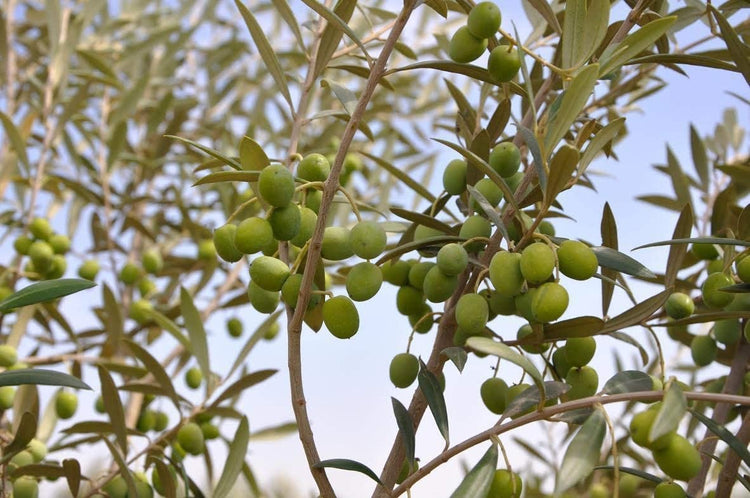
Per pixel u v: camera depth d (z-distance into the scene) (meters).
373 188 1.48
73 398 1.09
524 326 0.79
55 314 1.11
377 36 0.95
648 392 0.66
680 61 0.74
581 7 0.73
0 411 1.00
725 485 0.78
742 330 0.86
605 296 0.81
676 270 0.82
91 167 1.41
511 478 0.67
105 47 1.68
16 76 1.62
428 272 0.75
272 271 0.71
